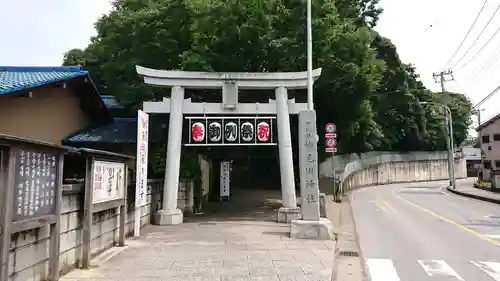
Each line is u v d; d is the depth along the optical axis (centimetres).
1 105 1215
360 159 3891
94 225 778
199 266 717
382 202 2277
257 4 1485
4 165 448
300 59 1612
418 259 844
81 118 1714
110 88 2162
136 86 1823
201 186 1883
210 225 1279
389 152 4550
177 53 1733
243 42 1465
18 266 499
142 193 1084
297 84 1373
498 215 1664
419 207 1992
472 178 5772
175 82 1345
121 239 907
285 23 1617
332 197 2473
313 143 1082
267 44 1495
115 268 695
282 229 1200
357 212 1789
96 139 1573
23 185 486
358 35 1761
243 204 2086
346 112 2100
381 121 4047
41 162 530
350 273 721
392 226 1350
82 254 699
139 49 1742
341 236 1148
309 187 1065
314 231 1027
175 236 1057
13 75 1411
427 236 1139
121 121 1869
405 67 4519
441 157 5456
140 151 1060
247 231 1154
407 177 4784
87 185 695
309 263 748
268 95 1781
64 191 629
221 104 1355
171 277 639
